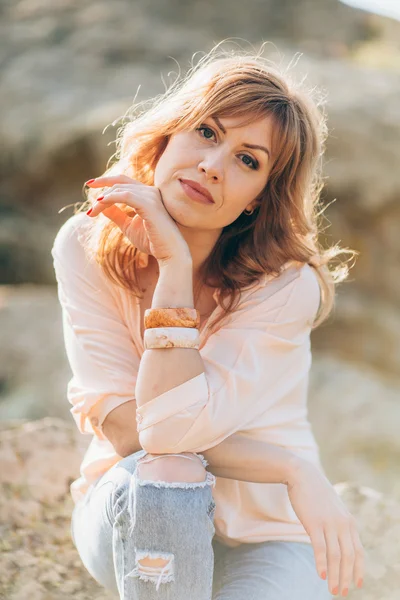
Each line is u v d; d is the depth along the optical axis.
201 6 11.07
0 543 2.41
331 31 11.56
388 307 7.97
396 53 11.28
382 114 8.18
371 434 5.77
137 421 1.71
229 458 1.78
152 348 1.71
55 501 2.64
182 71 9.38
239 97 1.76
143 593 1.60
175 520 1.57
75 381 1.90
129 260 1.93
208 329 1.91
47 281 8.13
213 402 1.73
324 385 6.32
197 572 1.60
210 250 1.93
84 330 1.90
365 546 2.56
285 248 1.91
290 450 1.98
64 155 8.25
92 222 1.99
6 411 5.82
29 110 8.66
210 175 1.76
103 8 10.50
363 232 8.02
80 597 2.23
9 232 8.21
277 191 1.88
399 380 7.39
